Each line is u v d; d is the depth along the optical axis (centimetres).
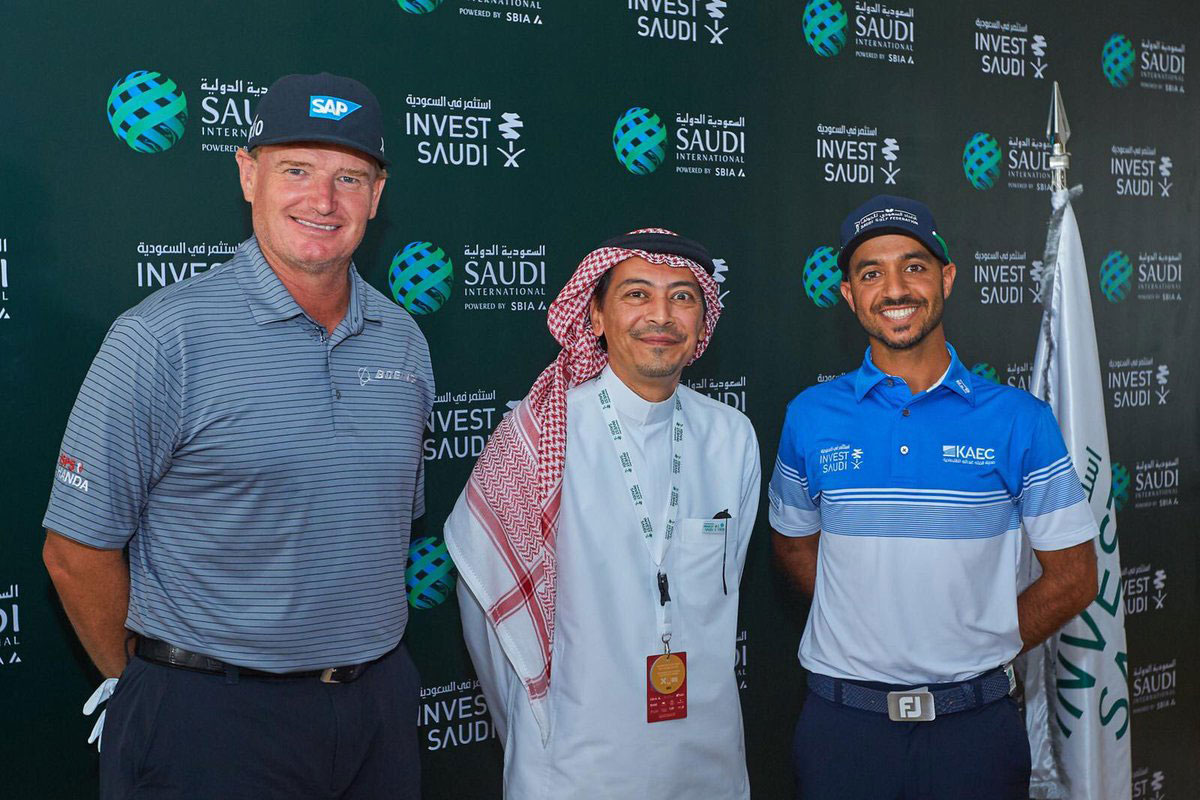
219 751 152
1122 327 314
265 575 154
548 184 228
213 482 151
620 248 177
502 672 192
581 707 175
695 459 189
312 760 158
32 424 183
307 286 158
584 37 230
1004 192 290
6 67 175
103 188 185
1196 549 334
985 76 285
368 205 160
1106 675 249
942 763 183
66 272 183
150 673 154
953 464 184
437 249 216
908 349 188
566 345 188
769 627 263
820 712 192
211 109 193
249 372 152
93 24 182
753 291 254
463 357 221
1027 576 210
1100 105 306
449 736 227
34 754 187
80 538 147
